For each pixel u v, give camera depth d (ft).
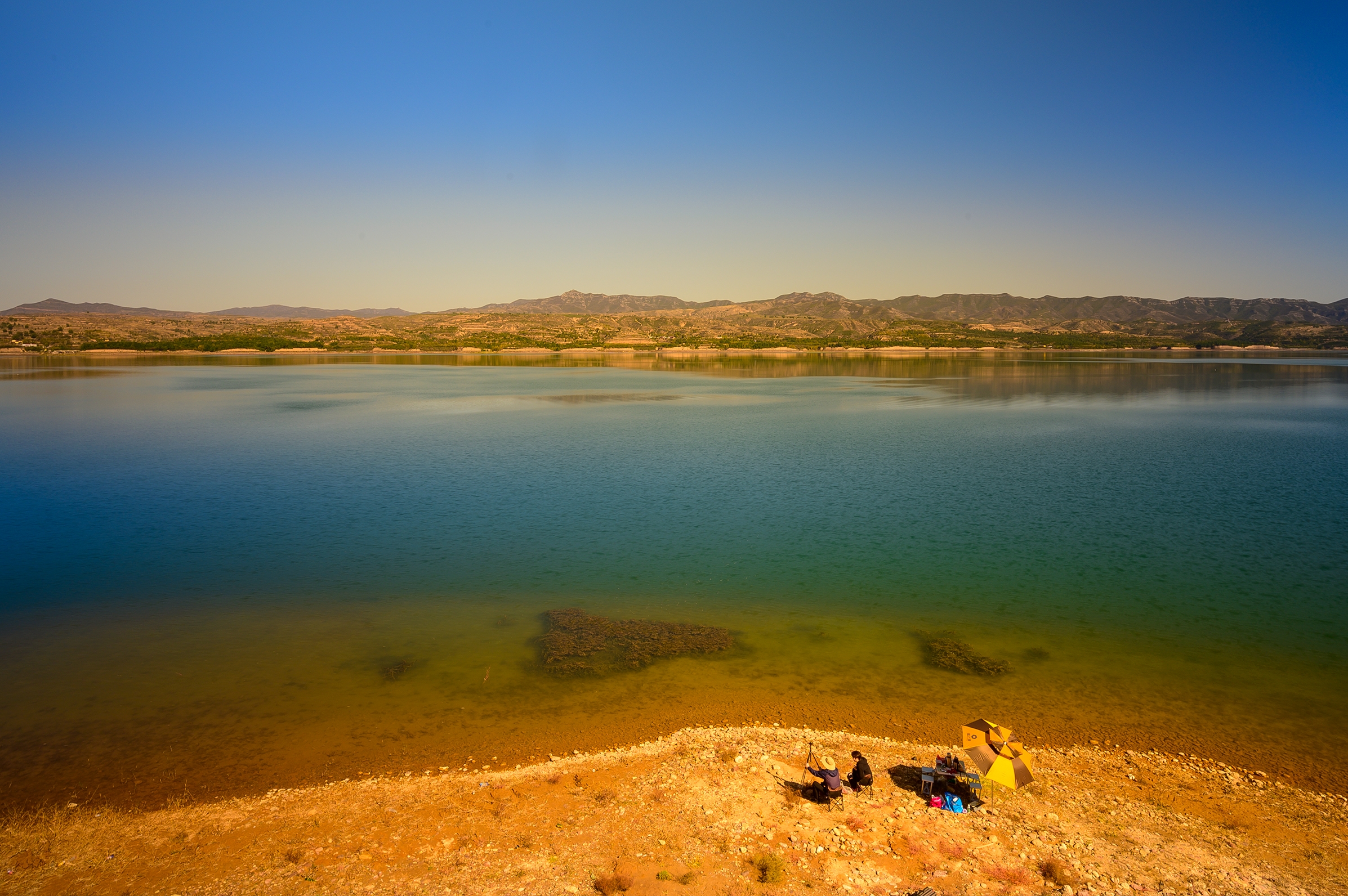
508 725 51.67
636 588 81.00
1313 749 48.60
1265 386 377.09
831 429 213.46
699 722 52.31
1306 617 71.92
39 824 40.55
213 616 73.72
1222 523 106.52
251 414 257.34
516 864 36.35
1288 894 34.73
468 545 98.02
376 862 36.63
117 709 54.39
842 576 84.33
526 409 274.57
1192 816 41.16
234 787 44.37
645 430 212.43
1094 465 152.97
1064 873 35.70
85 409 271.69
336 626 70.90
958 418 241.55
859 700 55.42
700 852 37.27
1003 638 67.15
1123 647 65.10
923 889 34.17
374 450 176.96
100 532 104.78
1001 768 40.32
